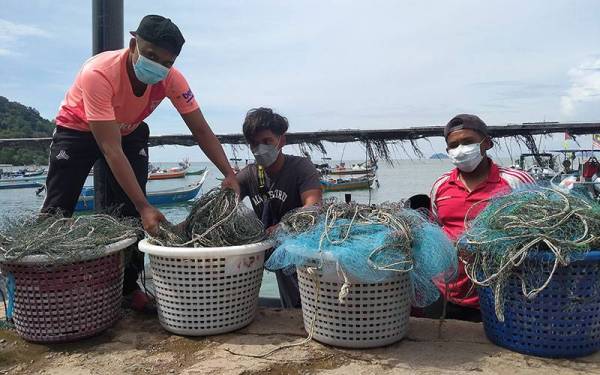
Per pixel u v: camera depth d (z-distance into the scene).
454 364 2.54
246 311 3.14
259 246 3.04
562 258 2.31
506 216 2.58
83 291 2.97
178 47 3.13
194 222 3.25
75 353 2.85
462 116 3.46
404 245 2.60
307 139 4.73
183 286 2.96
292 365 2.57
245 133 3.65
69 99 3.49
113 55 3.25
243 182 3.98
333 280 2.69
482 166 3.54
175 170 44.91
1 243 2.93
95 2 4.62
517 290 2.56
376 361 2.60
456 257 2.81
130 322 3.36
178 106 3.66
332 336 2.78
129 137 3.73
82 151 3.50
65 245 2.85
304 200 3.68
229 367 2.56
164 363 2.67
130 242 3.21
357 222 2.75
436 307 3.61
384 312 2.72
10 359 2.77
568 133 4.83
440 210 3.65
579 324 2.50
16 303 2.98
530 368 2.46
